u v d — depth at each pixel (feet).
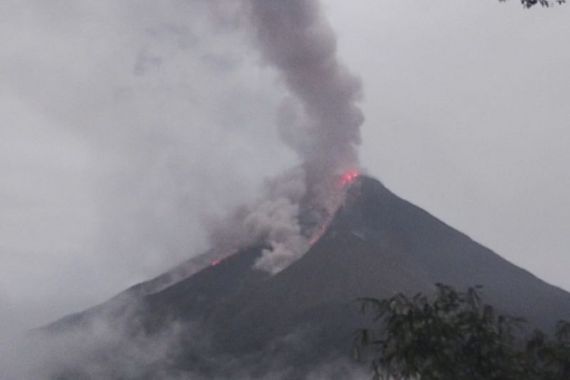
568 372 134.82
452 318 132.98
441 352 129.90
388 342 134.00
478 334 131.75
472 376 130.31
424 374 129.29
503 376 130.11
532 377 132.87
